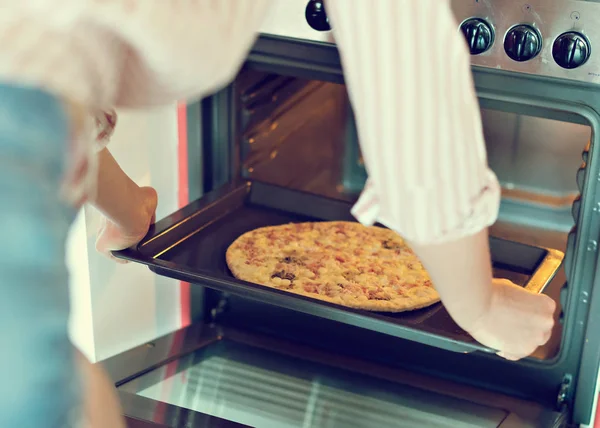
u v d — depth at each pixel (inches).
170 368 58.3
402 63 29.5
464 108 31.0
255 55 54.9
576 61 46.4
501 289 38.4
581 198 49.6
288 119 66.7
